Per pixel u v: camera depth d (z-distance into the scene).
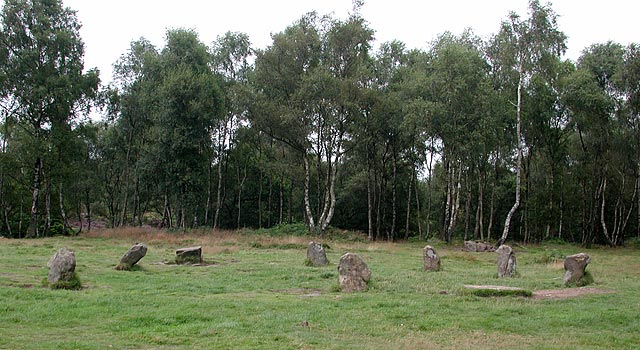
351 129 45.09
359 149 51.59
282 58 43.06
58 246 28.55
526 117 45.03
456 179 52.53
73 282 14.81
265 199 65.38
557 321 11.18
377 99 42.44
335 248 32.88
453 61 40.06
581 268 16.83
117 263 21.55
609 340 9.77
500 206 59.69
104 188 62.34
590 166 51.47
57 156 42.78
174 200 54.12
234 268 20.84
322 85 40.03
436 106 38.91
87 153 52.81
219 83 49.94
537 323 10.98
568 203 54.06
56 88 40.94
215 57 51.28
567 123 48.25
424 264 20.94
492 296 14.19
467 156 41.59
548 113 45.56
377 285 15.77
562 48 38.84
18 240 33.09
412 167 52.31
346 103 40.50
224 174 59.41
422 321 10.97
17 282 15.45
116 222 60.84
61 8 43.00
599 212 55.19
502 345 9.25
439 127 40.47
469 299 13.66
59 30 41.88
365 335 9.81
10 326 10.16
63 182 44.50
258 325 10.38
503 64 40.09
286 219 65.50
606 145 47.34
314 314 11.52
